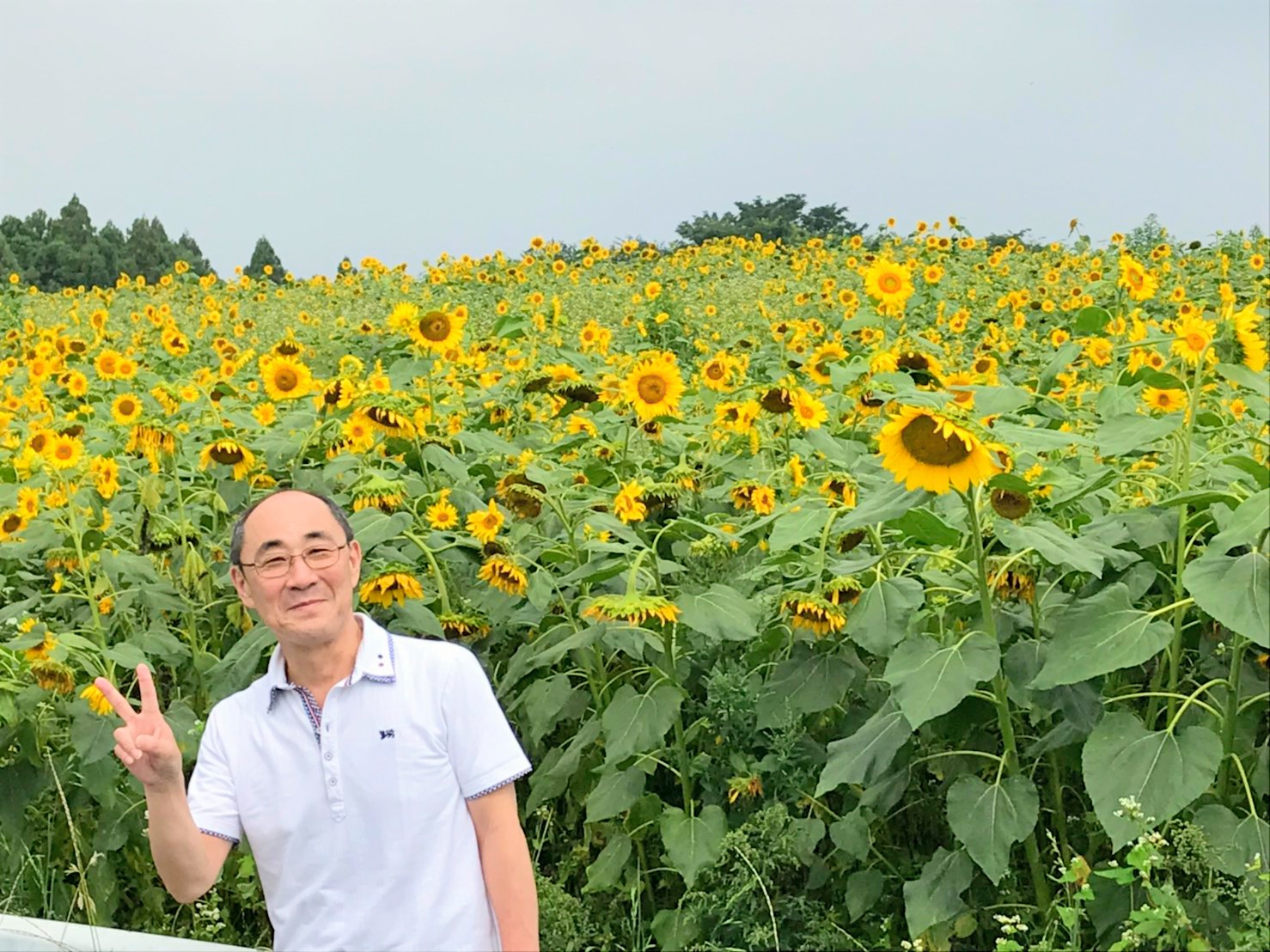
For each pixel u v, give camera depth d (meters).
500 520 4.63
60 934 2.92
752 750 4.08
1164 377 3.74
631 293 15.23
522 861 2.96
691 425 6.32
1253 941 2.99
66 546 5.10
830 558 4.24
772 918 3.63
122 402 6.57
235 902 4.46
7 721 4.07
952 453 3.21
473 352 7.68
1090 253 16.02
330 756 2.91
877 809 3.79
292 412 6.85
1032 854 3.54
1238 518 3.12
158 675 5.11
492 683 4.66
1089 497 4.21
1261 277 13.44
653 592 4.23
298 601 2.90
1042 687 3.28
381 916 2.90
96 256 37.75
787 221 27.48
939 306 11.79
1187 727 3.31
